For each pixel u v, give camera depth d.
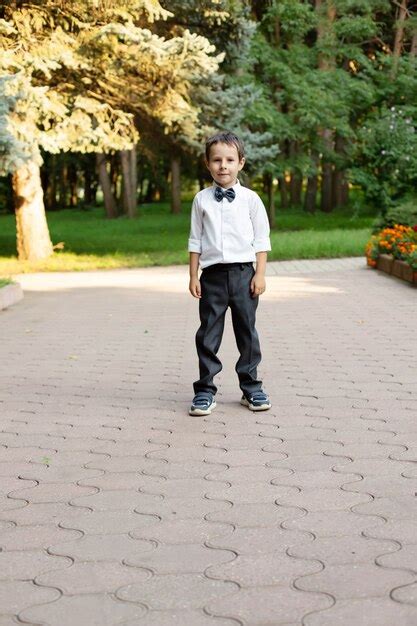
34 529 3.85
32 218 21.64
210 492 4.28
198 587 3.20
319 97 30.97
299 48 32.56
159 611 3.02
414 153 27.72
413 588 3.12
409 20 37.06
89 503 4.18
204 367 6.01
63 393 6.84
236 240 5.88
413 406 6.03
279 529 3.75
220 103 21.45
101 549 3.59
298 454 4.90
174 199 46.78
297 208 45.56
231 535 3.70
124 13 18.92
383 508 3.97
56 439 5.43
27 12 18.66
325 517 3.88
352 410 5.95
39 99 17.98
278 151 23.30
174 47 18.84
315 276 16.23
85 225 39.00
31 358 8.57
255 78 31.31
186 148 21.72
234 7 21.75
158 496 4.25
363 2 34.69
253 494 4.23
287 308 11.75
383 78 35.09
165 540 3.67
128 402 6.44
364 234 25.48
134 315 11.62
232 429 5.52
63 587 3.24
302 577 3.25
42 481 4.55
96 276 17.86
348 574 3.26
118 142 19.86
